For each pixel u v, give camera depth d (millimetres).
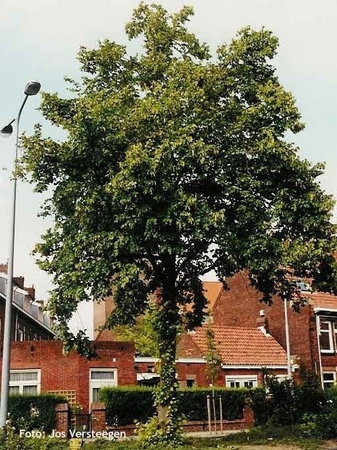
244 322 45969
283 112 20406
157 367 26859
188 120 19453
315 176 20797
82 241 19281
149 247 19375
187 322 22797
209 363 33875
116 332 42031
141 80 21625
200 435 27422
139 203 18219
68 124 19797
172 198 18328
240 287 46844
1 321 36438
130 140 19156
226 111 20516
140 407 29625
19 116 20344
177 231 18750
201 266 21094
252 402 26766
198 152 18500
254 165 20156
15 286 44031
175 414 19641
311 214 20078
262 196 20516
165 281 20703
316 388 26141
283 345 42688
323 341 42219
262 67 21891
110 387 29672
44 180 19969
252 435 21953
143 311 22578
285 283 21719
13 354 32375
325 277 21375
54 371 32188
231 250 19234
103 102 19453
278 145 19812
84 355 20984
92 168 19312
